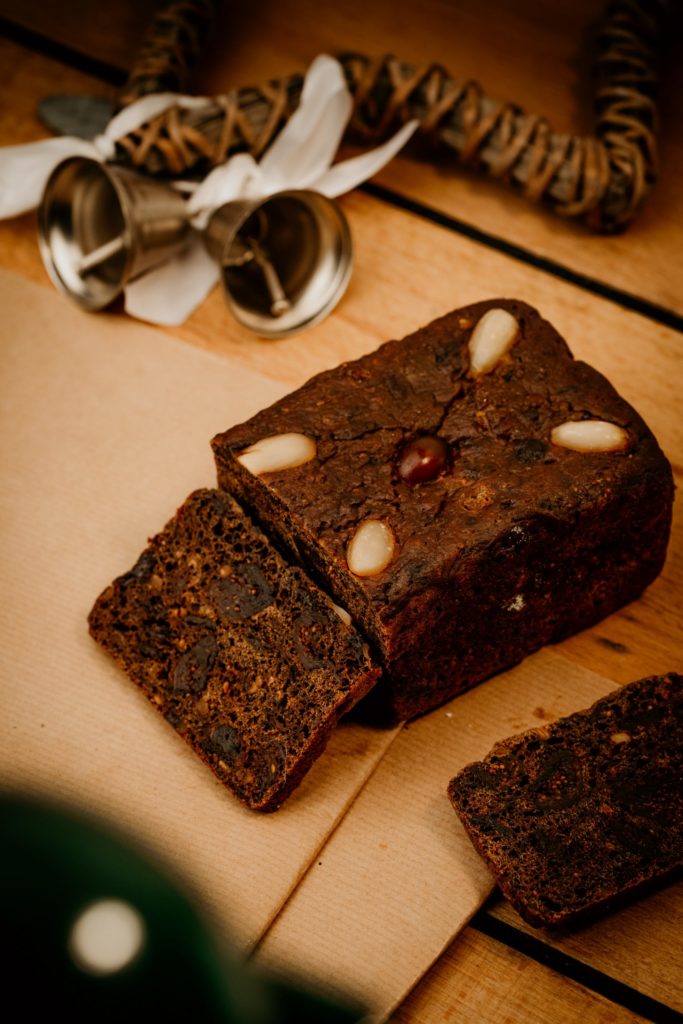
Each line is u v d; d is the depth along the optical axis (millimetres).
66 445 619
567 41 722
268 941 527
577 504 537
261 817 545
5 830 393
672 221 684
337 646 537
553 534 540
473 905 536
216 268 659
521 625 567
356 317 656
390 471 544
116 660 564
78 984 394
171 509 608
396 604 525
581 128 700
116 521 604
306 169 660
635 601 601
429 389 561
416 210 685
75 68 711
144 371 638
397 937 530
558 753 544
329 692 535
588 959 537
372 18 728
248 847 538
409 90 659
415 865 543
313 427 552
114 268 654
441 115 660
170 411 629
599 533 551
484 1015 528
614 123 660
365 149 699
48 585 589
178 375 638
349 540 533
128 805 544
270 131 656
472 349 566
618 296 666
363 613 539
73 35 718
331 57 669
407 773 562
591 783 540
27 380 633
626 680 585
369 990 520
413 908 535
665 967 535
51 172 635
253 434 551
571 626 586
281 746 537
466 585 535
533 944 541
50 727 560
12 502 605
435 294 664
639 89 669
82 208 654
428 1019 527
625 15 678
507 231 680
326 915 533
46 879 391
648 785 539
